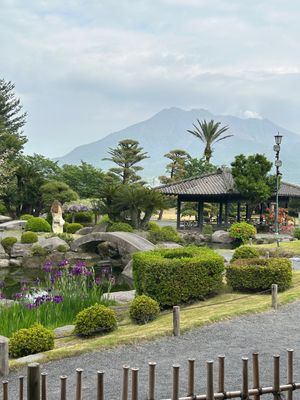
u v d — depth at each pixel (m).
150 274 17.38
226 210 53.69
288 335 13.14
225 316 14.68
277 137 35.09
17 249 35.72
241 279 18.45
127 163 73.31
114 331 14.59
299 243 33.50
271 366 10.80
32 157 69.62
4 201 55.56
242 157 51.62
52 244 36.19
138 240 35.59
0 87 77.31
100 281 20.28
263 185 49.94
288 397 7.61
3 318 15.15
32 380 6.86
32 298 17.09
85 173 70.94
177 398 7.11
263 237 43.69
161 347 12.46
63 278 19.45
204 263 17.97
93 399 9.44
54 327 15.53
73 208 52.56
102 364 11.45
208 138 81.19
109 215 43.81
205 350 12.11
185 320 14.63
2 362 11.20
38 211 56.16
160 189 52.75
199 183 53.72
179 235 44.22
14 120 78.44
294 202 63.66
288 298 16.62
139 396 9.38
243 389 7.36
